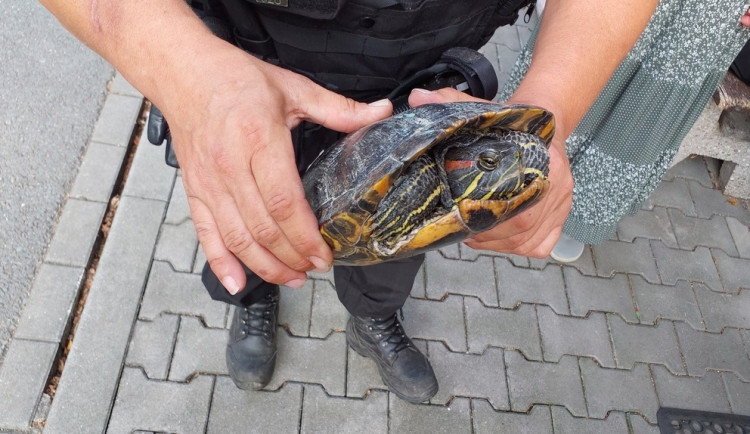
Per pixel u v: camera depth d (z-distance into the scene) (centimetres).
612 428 181
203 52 96
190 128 97
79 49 225
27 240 185
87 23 98
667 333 200
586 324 197
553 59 117
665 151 180
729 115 222
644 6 119
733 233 225
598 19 118
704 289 210
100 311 177
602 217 191
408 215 109
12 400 163
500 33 264
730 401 190
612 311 201
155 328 178
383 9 120
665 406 187
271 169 92
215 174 97
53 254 183
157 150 206
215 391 172
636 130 174
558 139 115
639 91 169
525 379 186
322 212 110
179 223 194
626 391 188
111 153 203
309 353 182
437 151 114
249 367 170
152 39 97
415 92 120
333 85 132
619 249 215
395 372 174
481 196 110
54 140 204
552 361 190
